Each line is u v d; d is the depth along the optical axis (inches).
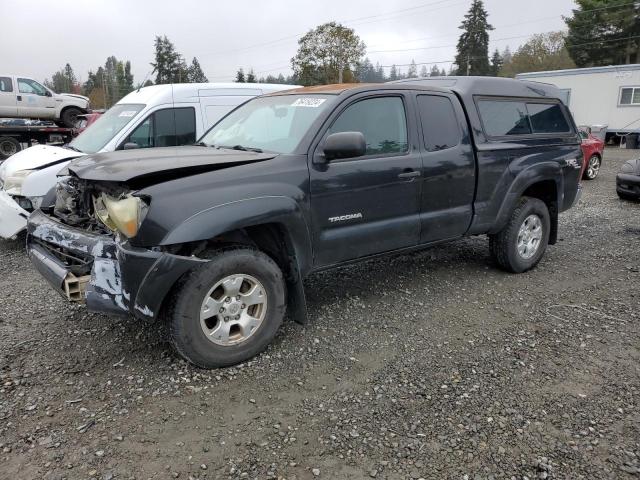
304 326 165.8
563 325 169.5
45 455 104.7
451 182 184.2
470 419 117.9
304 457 105.4
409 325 168.2
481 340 157.8
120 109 306.3
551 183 224.2
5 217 245.3
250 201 135.2
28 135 705.0
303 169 147.7
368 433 112.9
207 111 305.9
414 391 129.1
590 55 1889.8
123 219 123.3
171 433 112.4
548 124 225.6
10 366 138.4
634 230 309.4
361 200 160.7
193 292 130.0
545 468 102.3
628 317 176.6
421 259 238.7
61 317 170.9
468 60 2541.8
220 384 132.0
